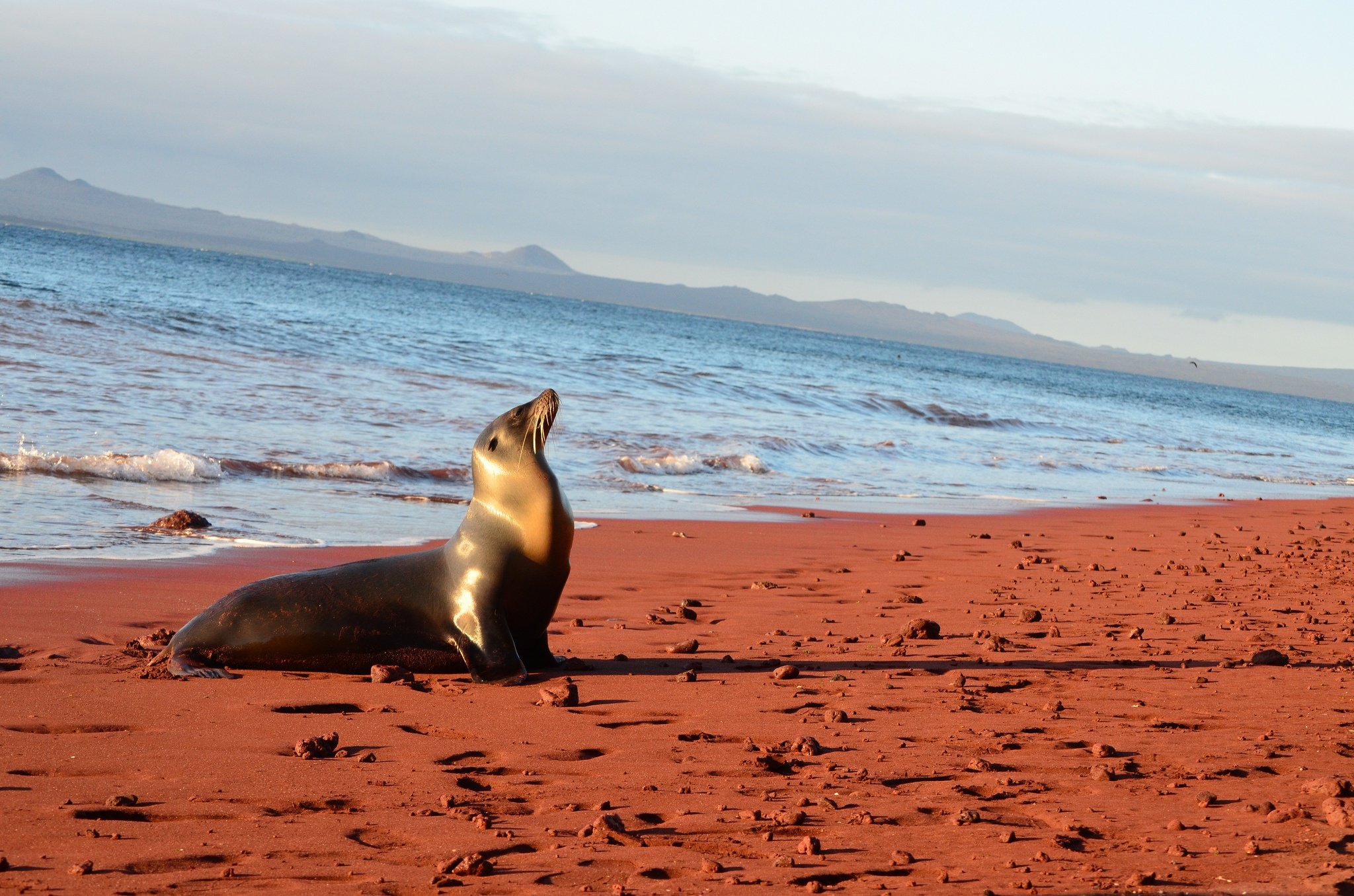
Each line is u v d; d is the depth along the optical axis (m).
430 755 9.63
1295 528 35.47
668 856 7.30
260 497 25.88
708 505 31.22
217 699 11.31
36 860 6.96
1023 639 15.80
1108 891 6.67
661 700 11.73
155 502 23.98
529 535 12.56
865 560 23.75
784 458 43.66
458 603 12.65
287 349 56.28
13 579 16.14
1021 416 82.31
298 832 7.62
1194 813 8.27
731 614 17.41
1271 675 13.55
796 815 7.95
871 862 7.18
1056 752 10.04
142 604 15.43
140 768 9.00
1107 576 22.78
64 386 36.50
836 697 12.00
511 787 8.80
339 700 11.51
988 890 6.69
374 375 51.50
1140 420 99.88
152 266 138.00
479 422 42.16
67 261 114.75
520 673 12.30
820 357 152.12
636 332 163.38
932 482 42.53
